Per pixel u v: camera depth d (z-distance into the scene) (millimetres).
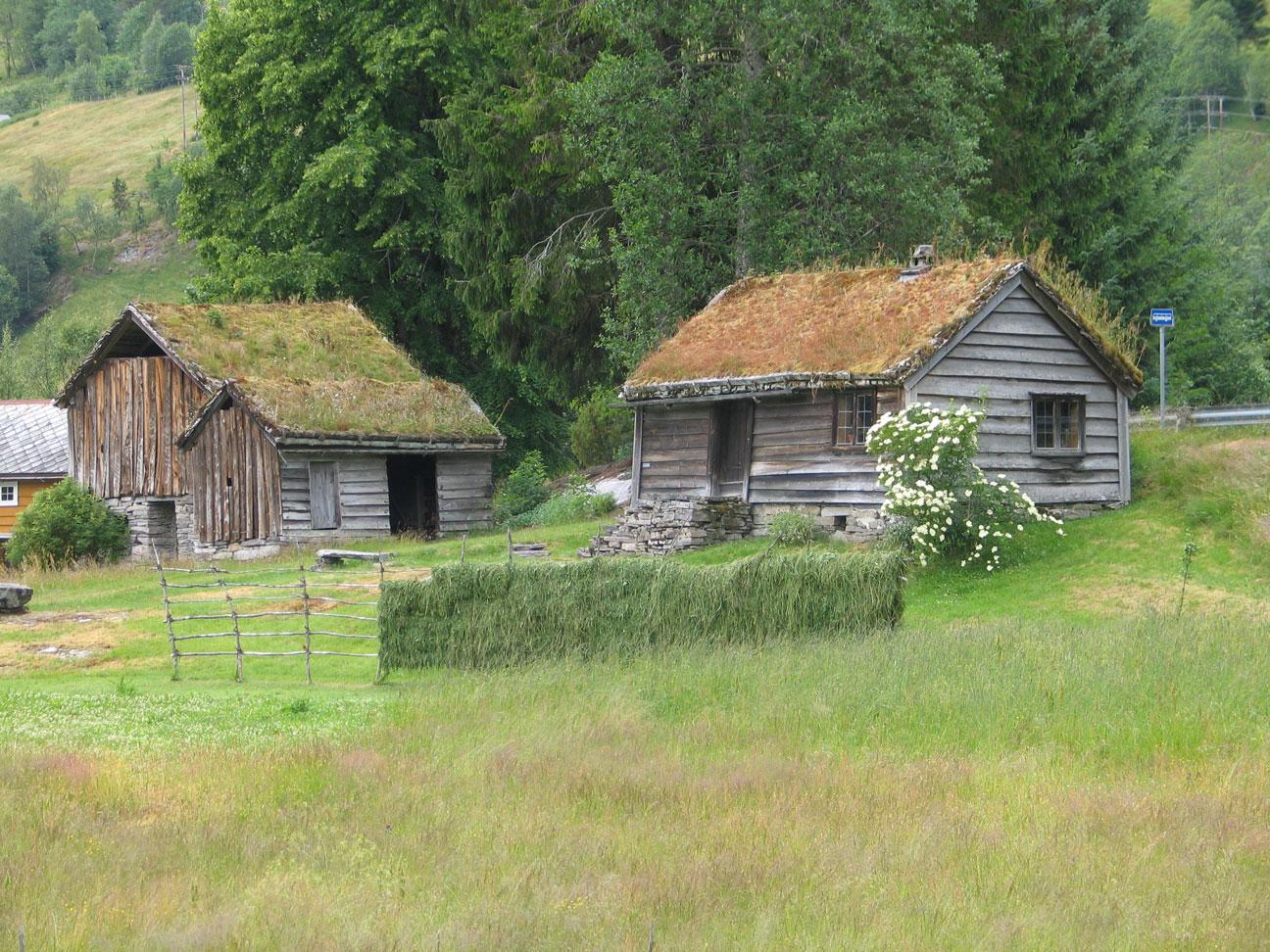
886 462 53250
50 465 95500
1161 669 32500
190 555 76250
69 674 45375
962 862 20812
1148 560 49156
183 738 31625
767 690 33375
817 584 40188
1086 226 88438
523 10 77188
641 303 71812
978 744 28406
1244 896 19266
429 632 41875
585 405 97062
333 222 95188
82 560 77438
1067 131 88125
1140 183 93750
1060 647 35188
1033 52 82875
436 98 95750
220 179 101062
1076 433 56500
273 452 72562
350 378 79125
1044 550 51656
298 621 50438
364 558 63312
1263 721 28953
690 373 59781
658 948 17656
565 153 75688
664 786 25281
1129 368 56844
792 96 70500
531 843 22062
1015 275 55281
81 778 26250
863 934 18000
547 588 41531
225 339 79375
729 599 40531
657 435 63062
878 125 71312
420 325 100250
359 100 94500
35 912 19016
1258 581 46469
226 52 99375
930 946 17656
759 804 24203
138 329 80562
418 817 23766
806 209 71125
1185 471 56219
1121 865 20609
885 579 39781
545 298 80188
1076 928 18203
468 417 80000
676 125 71188
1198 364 98938
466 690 35594
